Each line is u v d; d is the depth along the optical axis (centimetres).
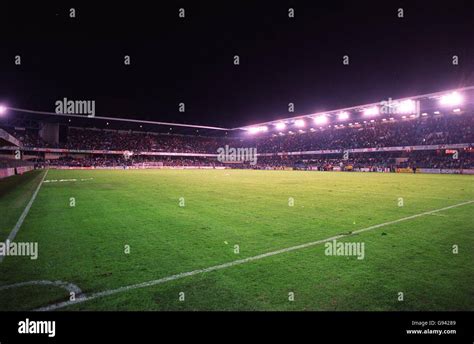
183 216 874
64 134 5944
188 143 7925
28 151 5488
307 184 2055
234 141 8738
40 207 1013
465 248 575
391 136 5238
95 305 353
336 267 473
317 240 625
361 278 432
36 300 362
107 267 467
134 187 1755
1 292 381
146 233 677
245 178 2792
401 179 2650
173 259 505
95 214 898
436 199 1252
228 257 516
